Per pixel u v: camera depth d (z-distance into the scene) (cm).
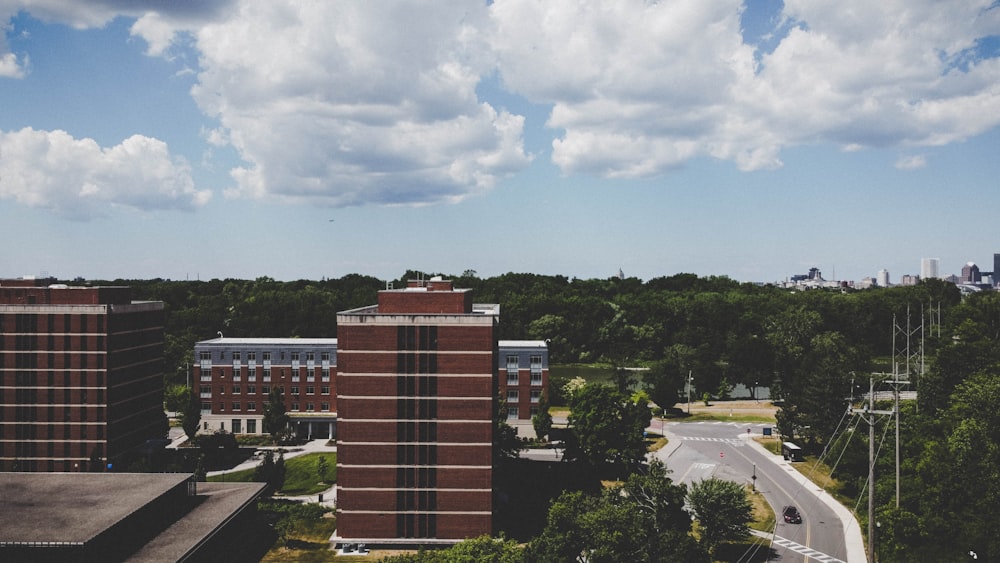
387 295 8831
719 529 8150
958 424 9256
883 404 13725
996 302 19112
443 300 8788
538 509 9894
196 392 14762
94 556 6512
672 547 6594
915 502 7750
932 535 7050
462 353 8569
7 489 8100
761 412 16950
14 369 11331
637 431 11225
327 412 14588
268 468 10725
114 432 11588
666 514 7750
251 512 9150
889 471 9081
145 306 12756
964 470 7706
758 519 9544
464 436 8575
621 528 6594
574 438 11381
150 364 12988
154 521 7738
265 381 14712
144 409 12700
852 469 10375
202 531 7619
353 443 8600
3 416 11312
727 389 18938
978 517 7012
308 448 13625
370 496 8581
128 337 12112
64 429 11331
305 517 9600
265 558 8300
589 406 11394
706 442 13988
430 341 8594
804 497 10531
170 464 11744
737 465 12262
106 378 11381
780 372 19038
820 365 13588
